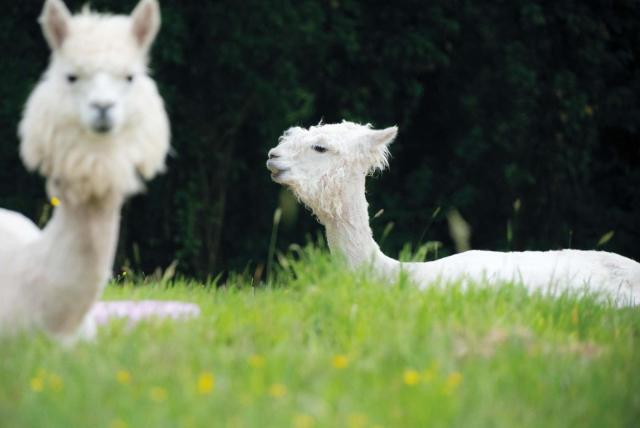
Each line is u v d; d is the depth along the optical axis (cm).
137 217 2481
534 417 695
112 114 698
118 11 2222
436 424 648
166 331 845
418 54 2517
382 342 823
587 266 1247
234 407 670
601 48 2620
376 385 727
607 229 2755
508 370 770
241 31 2341
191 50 2388
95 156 715
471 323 880
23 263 773
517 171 2567
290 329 882
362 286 981
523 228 2678
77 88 714
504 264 1189
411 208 2638
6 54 2298
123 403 665
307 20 2372
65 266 747
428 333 845
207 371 749
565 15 2581
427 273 1159
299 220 2586
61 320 764
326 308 936
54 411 649
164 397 680
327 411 660
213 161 2478
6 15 2308
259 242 2569
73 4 2223
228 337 872
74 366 726
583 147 2658
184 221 2395
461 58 2659
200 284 1297
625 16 2747
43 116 723
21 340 759
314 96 2502
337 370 755
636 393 762
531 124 2617
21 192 2364
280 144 1204
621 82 2825
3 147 2286
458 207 2591
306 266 1084
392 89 2561
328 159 1182
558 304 1020
